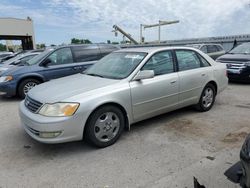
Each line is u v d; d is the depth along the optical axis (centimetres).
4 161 364
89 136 383
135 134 448
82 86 408
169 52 500
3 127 504
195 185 243
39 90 418
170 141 416
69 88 404
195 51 555
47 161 362
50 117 358
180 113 560
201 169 327
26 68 758
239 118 522
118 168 337
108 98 391
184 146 396
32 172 333
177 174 317
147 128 475
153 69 464
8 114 600
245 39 2211
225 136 430
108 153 380
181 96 506
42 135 360
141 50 492
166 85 471
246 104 632
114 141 410
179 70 505
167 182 301
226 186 290
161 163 346
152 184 299
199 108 561
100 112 387
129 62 467
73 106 362
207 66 565
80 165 348
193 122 502
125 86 416
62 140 361
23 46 3650
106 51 867
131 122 436
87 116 372
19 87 751
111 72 466
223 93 765
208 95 570
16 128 496
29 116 375
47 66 773
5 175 327
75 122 363
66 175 324
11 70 770
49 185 303
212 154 367
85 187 297
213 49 1462
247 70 877
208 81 557
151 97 451
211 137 428
